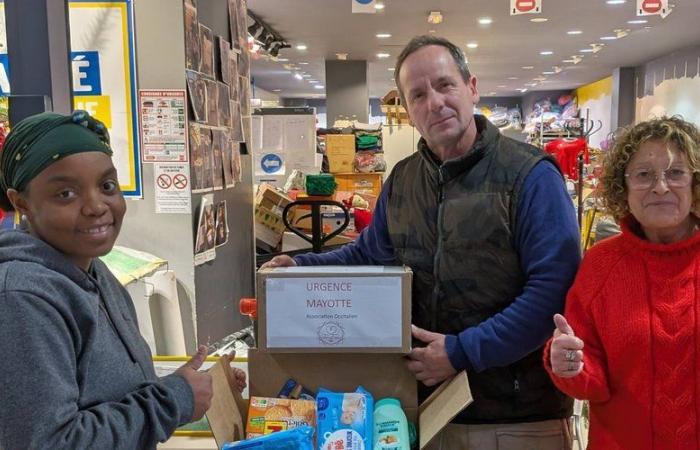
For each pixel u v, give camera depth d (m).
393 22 8.42
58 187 0.96
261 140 5.82
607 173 1.34
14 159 0.97
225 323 2.78
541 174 1.42
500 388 1.46
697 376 1.21
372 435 1.31
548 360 1.30
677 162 1.22
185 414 1.07
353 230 4.46
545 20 8.36
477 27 8.88
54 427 0.86
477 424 1.48
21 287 0.89
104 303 1.08
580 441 2.08
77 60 2.27
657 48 11.51
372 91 19.81
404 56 1.53
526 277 1.44
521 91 21.08
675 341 1.21
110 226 1.02
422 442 1.29
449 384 1.33
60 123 0.98
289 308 1.32
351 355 1.40
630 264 1.29
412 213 1.57
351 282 1.32
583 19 8.32
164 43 2.24
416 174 1.60
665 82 12.77
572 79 17.02
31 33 1.46
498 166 1.46
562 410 1.52
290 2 7.16
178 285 2.35
